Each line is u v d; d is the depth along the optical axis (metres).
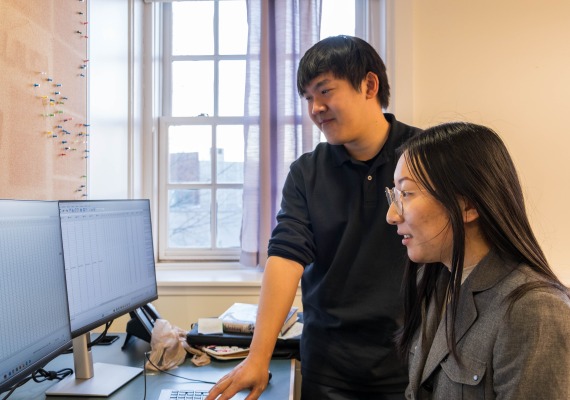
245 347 1.33
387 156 1.18
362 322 1.19
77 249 1.06
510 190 0.72
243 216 2.13
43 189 1.40
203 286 1.98
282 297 1.11
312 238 1.24
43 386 1.10
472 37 1.96
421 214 0.74
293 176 1.32
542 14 1.95
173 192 2.36
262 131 2.09
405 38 1.95
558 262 1.95
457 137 0.74
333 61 1.07
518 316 0.65
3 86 1.20
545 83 1.96
